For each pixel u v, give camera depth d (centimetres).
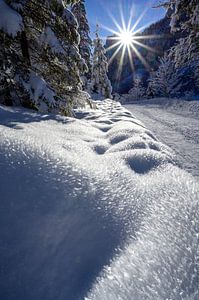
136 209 172
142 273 114
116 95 5759
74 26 618
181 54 1407
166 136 790
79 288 109
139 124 666
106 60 2855
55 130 374
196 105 2120
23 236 133
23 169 181
